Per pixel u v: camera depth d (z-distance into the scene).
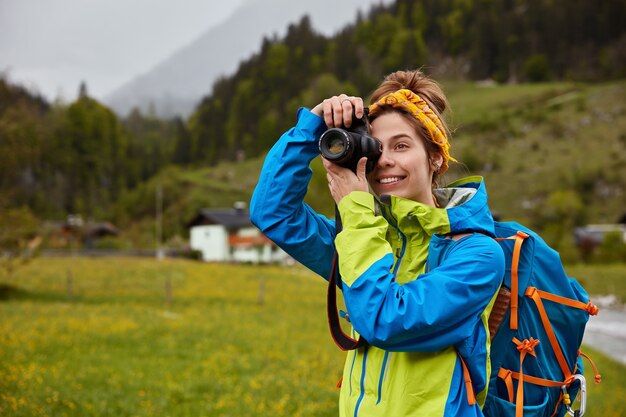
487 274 2.09
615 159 123.56
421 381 2.09
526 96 176.12
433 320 2.00
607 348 23.47
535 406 2.38
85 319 18.56
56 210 127.56
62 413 7.52
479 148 137.25
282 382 10.69
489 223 2.26
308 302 31.70
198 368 11.86
